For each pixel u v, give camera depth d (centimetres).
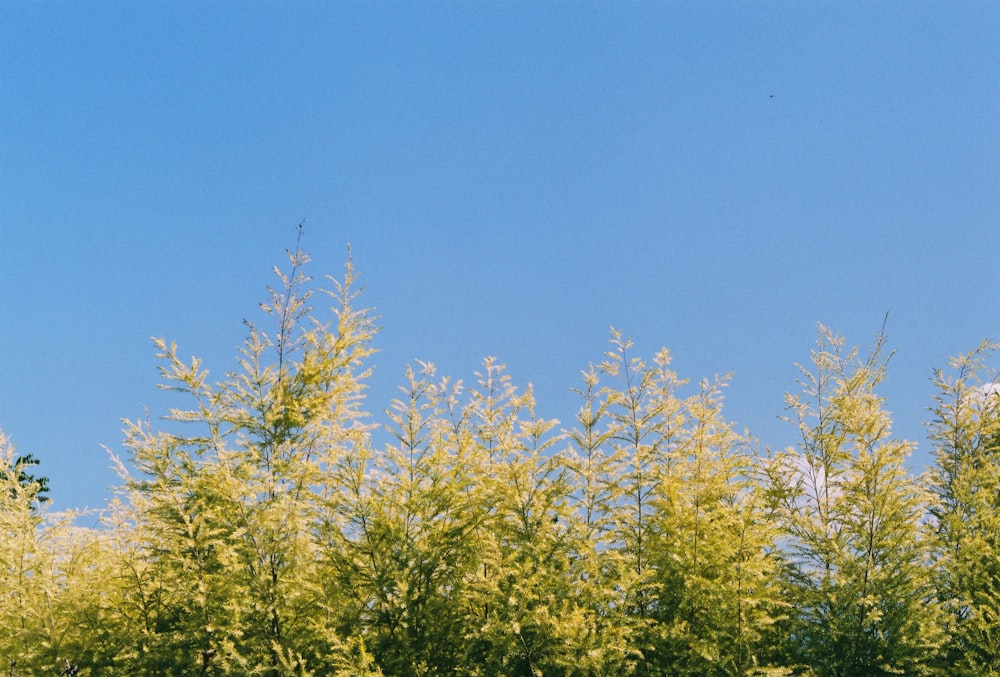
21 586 1213
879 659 1144
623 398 1278
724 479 1275
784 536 1321
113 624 1227
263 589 1150
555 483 1246
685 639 1136
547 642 1106
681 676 1121
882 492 1234
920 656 1157
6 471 1359
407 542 1161
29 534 1279
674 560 1197
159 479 1180
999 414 1467
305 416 1264
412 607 1171
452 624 1199
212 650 1113
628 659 1138
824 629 1200
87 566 1303
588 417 1261
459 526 1205
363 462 1182
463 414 1326
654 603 1234
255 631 1143
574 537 1203
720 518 1243
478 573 1188
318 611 1198
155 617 1227
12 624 1212
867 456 1259
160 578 1211
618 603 1139
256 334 1283
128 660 1165
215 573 1170
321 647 1166
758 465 1430
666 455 1285
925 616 1166
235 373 1263
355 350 1314
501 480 1236
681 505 1230
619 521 1251
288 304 1318
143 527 1285
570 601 1140
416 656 1156
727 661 1120
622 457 1238
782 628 1278
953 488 1420
